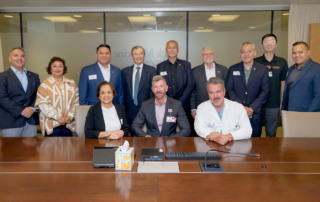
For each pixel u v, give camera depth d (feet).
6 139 7.52
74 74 19.25
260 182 4.51
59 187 4.33
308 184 4.43
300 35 17.10
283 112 8.76
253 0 16.17
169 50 12.76
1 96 10.52
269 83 11.83
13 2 16.67
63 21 18.70
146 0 16.12
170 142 7.22
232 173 4.91
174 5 17.39
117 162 5.08
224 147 6.70
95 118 8.54
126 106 13.03
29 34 18.85
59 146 6.80
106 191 4.18
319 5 16.85
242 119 8.20
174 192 4.14
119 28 18.75
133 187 4.33
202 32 18.61
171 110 9.19
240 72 11.48
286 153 6.16
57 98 10.99
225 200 3.88
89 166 5.31
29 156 5.96
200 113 8.54
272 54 12.46
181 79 12.73
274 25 18.17
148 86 12.69
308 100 10.88
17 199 3.93
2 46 18.93
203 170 5.02
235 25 18.38
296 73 11.10
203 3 16.96
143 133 9.11
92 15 18.58
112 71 12.23
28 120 11.30
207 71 12.92
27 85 11.33
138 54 12.50
